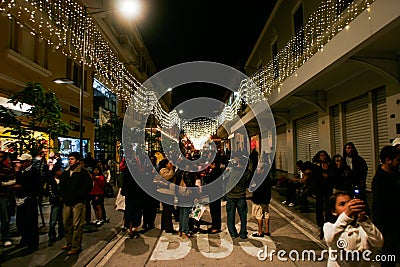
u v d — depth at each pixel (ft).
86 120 53.31
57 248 18.93
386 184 11.78
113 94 72.69
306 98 43.83
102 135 55.47
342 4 34.76
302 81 34.47
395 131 28.40
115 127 57.06
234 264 16.26
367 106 34.27
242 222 21.30
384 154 12.15
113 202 36.68
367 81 33.09
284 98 44.39
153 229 24.72
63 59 44.78
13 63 32.48
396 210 11.57
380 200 11.76
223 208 33.06
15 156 23.49
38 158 24.39
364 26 21.01
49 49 40.55
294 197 32.22
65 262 16.42
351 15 28.91
